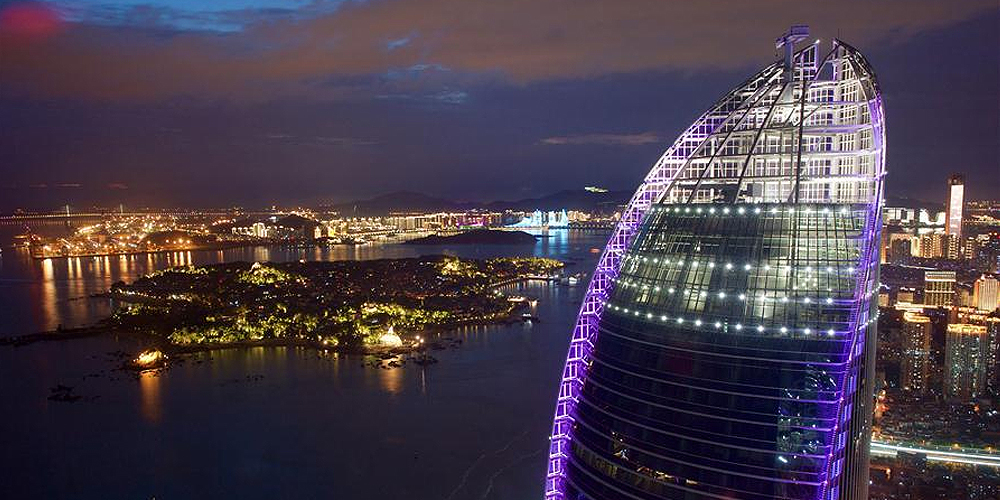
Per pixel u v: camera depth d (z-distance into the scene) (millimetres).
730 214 135750
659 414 123438
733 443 115375
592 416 133125
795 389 115125
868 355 128375
